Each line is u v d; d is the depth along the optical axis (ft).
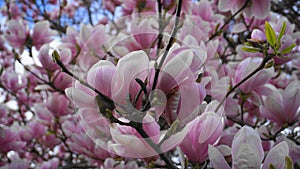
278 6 4.99
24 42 4.19
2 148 4.20
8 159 4.40
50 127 4.95
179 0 2.12
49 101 4.40
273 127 2.92
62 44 3.84
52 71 3.60
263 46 2.25
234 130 2.77
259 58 2.80
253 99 3.11
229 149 2.06
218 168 1.71
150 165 2.03
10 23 4.20
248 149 1.63
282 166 1.66
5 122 4.17
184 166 1.84
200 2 3.78
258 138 1.65
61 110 4.46
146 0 3.38
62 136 5.36
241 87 2.88
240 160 1.64
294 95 2.75
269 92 2.85
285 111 2.79
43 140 5.33
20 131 5.06
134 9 3.41
